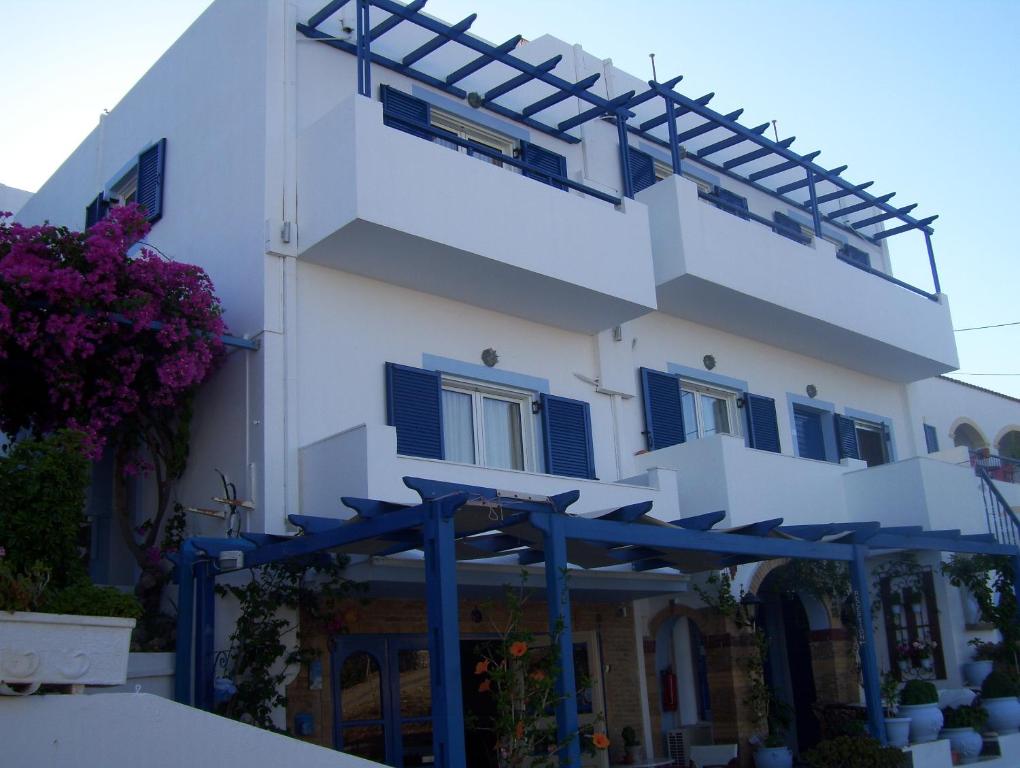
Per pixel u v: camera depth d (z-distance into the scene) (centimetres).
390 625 1128
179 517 1150
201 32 1345
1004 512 1648
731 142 1705
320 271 1175
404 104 1332
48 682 609
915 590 1584
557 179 1306
